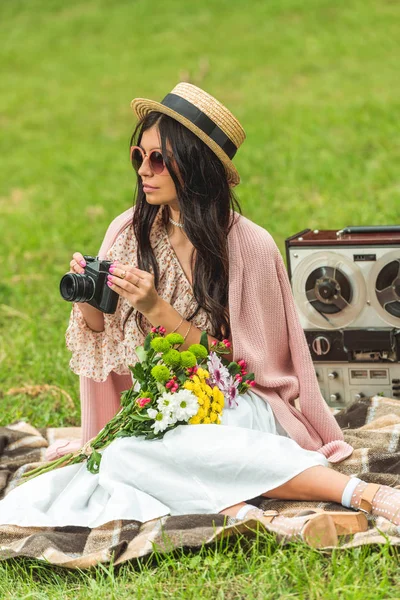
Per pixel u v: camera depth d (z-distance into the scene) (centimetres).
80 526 447
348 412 561
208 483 439
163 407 443
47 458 530
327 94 1630
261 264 482
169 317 468
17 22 2514
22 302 879
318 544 403
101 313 494
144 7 2469
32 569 420
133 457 446
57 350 732
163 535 411
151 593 387
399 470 472
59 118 1761
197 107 457
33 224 1152
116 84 1936
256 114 1551
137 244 488
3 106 1869
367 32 2014
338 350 569
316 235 575
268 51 1986
